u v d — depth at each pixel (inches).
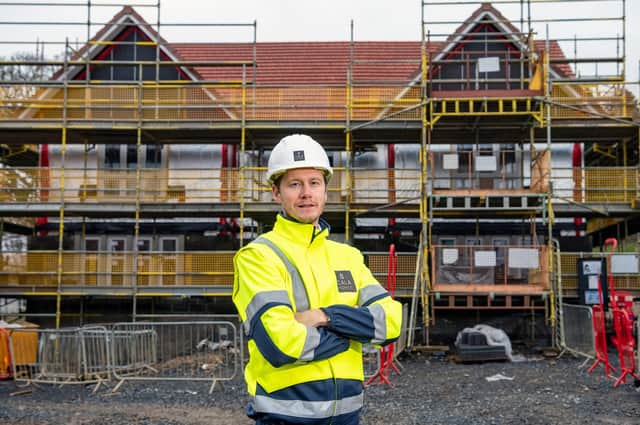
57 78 949.2
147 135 885.2
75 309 882.1
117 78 954.7
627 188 807.1
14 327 569.9
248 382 114.3
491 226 908.0
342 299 116.3
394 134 861.8
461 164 909.8
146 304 877.2
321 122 828.0
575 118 831.1
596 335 542.6
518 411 404.8
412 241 908.6
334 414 109.3
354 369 112.8
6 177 856.3
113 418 402.6
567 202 820.0
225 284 791.1
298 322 106.3
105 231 930.7
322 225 120.4
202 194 898.1
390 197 831.1
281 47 1083.3
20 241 1412.4
